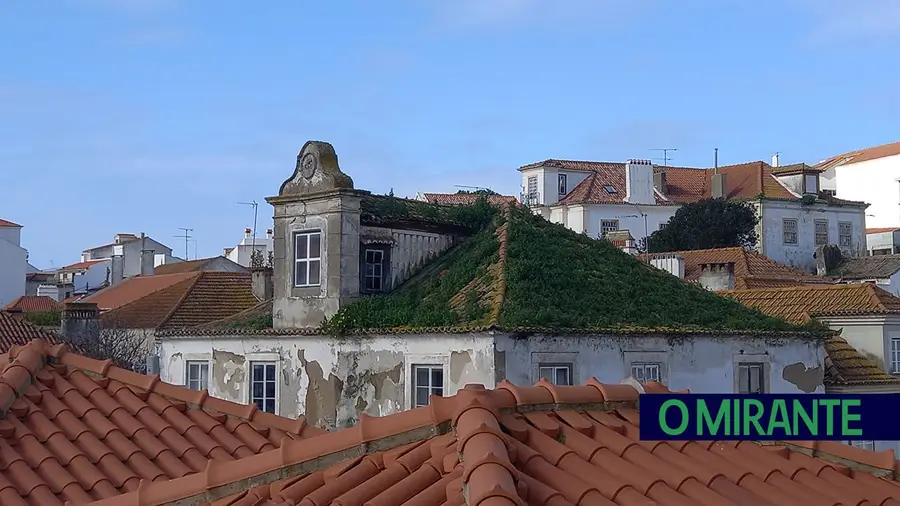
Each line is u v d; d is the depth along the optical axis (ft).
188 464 32.53
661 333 63.10
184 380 77.36
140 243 215.72
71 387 36.06
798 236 193.06
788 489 25.25
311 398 67.87
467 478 20.33
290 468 24.94
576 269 68.64
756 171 204.13
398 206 72.49
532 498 20.53
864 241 199.72
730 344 66.90
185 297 120.26
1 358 37.55
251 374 72.18
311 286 70.23
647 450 24.91
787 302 90.94
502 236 71.41
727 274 109.70
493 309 60.59
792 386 69.82
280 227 72.59
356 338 65.41
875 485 27.04
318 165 70.38
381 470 23.53
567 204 196.75
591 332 60.23
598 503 21.12
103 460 31.71
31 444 31.83
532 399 25.73
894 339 83.46
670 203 199.41
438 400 24.71
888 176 226.17
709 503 22.72
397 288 72.02
